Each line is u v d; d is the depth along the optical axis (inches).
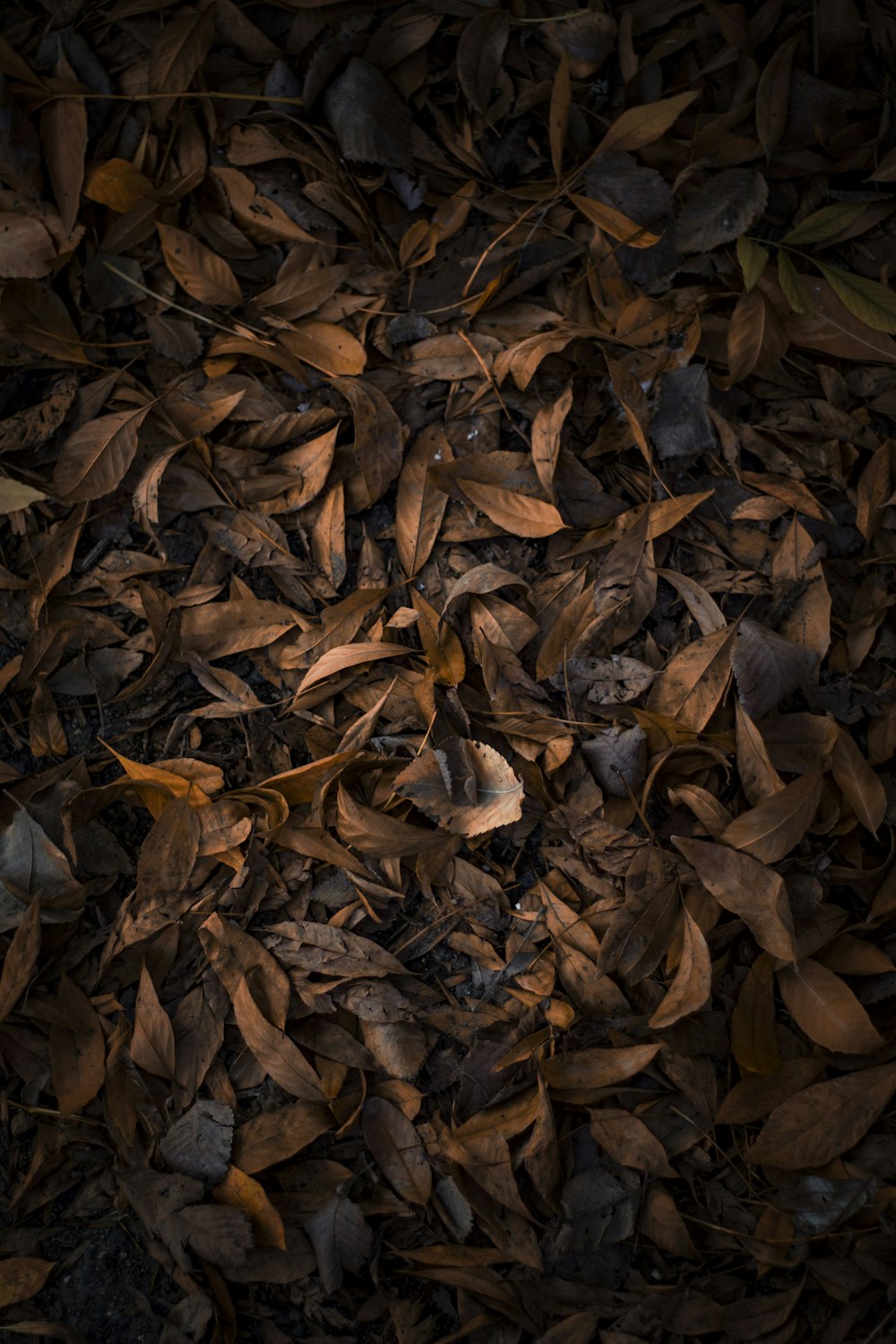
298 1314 32.1
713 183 35.8
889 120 36.6
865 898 33.9
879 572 35.2
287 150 35.9
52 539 34.8
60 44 35.9
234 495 35.0
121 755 33.7
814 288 35.9
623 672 34.0
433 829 33.6
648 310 35.8
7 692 34.5
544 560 34.9
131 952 33.4
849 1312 32.1
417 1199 32.5
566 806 33.8
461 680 34.1
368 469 34.8
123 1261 32.3
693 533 35.2
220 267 35.5
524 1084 33.0
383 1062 33.0
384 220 36.2
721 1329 31.9
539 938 33.6
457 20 36.6
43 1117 32.8
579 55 36.8
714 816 33.4
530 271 35.8
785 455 35.4
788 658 34.0
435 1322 32.2
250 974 33.1
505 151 36.6
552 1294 32.3
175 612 34.5
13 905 33.1
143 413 34.7
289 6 36.4
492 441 35.2
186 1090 32.8
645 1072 33.2
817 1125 32.5
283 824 33.5
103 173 35.5
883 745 34.3
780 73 36.1
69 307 35.6
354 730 33.8
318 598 34.7
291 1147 32.5
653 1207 32.6
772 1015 33.0
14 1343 31.9
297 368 35.2
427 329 35.6
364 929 33.6
